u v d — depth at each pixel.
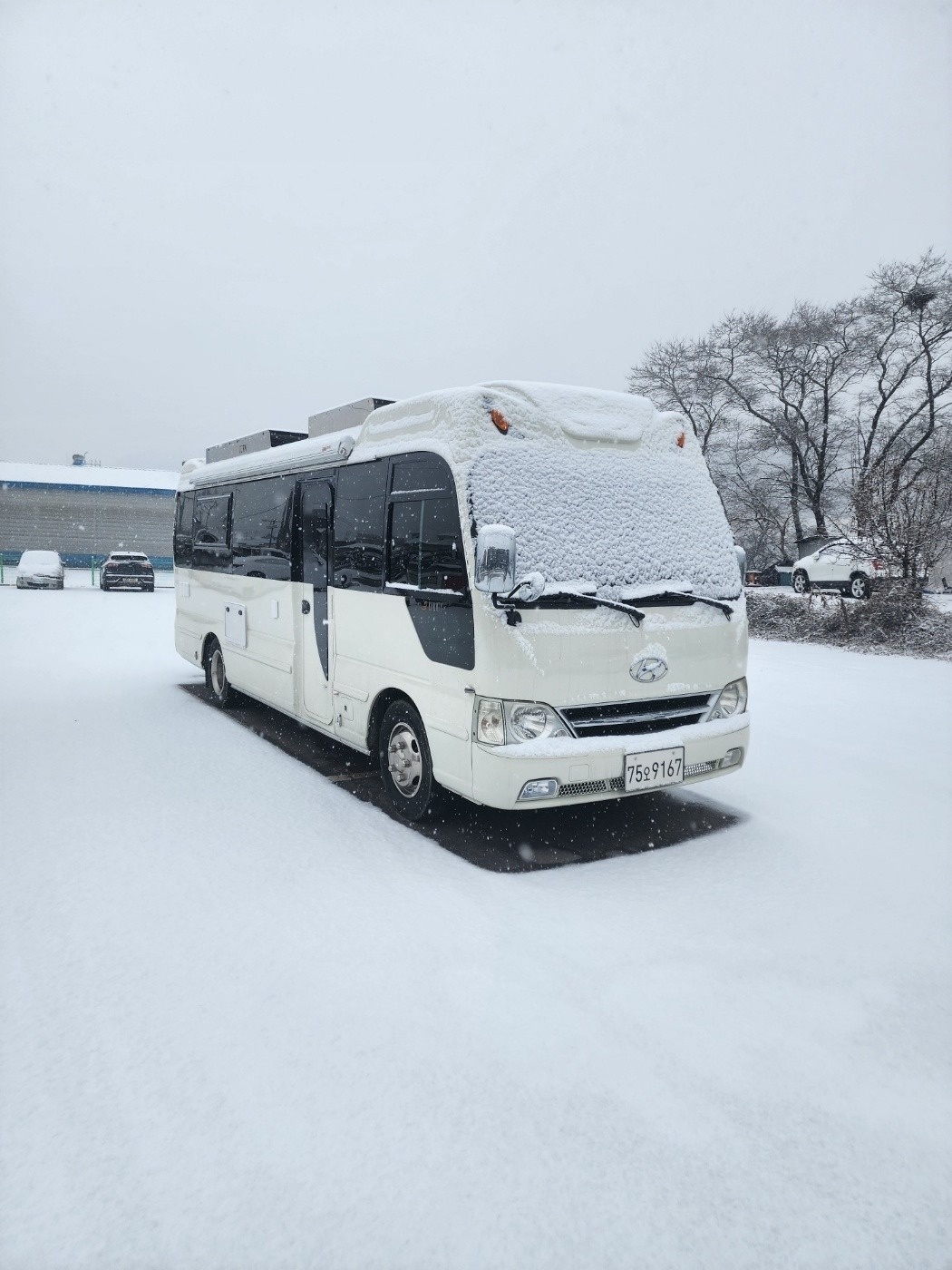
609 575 4.54
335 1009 2.97
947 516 13.80
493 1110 2.46
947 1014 3.04
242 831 4.79
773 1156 2.32
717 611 4.89
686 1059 2.73
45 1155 2.26
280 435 7.75
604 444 4.92
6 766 6.09
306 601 6.40
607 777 4.30
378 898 3.91
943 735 7.59
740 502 27.47
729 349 26.72
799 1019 2.98
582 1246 2.01
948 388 24.58
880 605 13.89
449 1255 1.98
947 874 4.34
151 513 41.47
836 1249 2.03
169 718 7.96
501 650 4.16
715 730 4.72
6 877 4.07
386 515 5.19
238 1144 2.31
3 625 16.16
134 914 3.69
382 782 5.62
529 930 3.61
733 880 4.23
